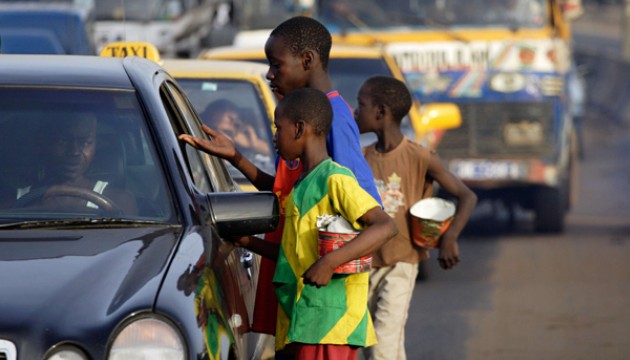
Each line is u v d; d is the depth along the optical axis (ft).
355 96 93.25
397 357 49.80
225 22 176.14
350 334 38.63
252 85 70.74
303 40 42.04
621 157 217.56
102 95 40.88
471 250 106.11
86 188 38.75
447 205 50.39
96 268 33.40
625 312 77.66
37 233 36.09
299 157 39.86
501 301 81.66
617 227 123.54
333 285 38.52
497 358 65.41
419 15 118.62
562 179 116.67
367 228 37.55
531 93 116.88
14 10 107.65
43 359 30.55
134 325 31.30
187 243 35.58
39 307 31.32
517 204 124.16
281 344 39.91
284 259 39.01
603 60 327.88
